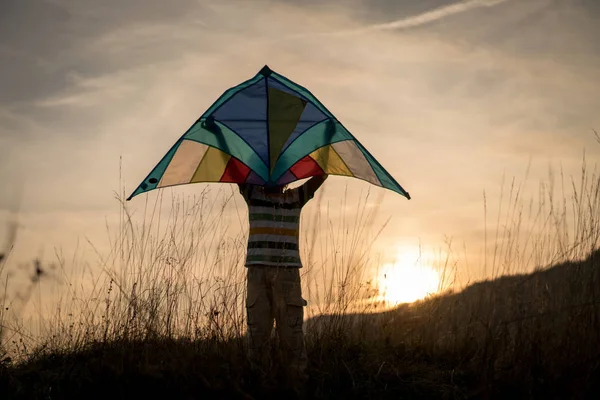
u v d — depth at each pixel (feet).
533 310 17.17
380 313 21.04
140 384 15.42
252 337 16.20
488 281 19.47
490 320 17.98
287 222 16.44
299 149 16.19
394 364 18.17
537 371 15.76
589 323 16.42
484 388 15.33
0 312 16.65
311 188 16.84
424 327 20.25
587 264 17.48
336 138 16.62
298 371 15.98
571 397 15.01
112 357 16.76
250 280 16.31
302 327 16.35
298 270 16.53
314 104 16.93
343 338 19.43
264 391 15.08
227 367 15.94
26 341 18.88
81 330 18.95
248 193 16.58
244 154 16.06
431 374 17.29
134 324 18.35
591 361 15.80
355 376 16.78
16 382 16.34
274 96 16.72
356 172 17.35
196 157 16.70
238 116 16.38
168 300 18.81
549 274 18.20
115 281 18.97
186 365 15.98
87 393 15.46
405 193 17.31
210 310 18.57
